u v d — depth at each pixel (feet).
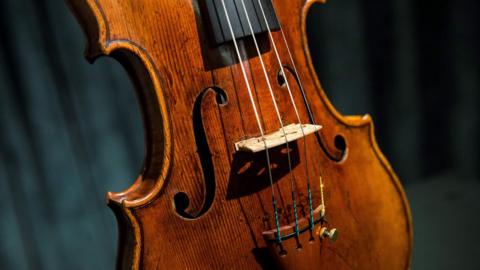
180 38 1.55
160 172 1.53
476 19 3.07
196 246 1.55
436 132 3.49
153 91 1.54
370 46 3.08
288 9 1.70
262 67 1.61
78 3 1.50
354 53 3.01
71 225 2.57
